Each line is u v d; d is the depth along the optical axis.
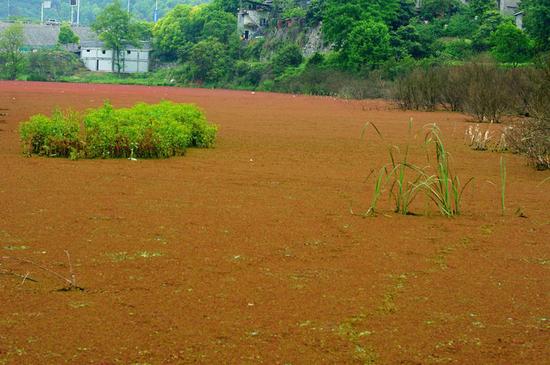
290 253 5.64
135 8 170.50
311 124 19.61
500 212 7.59
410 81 28.12
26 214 6.73
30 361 3.52
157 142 11.21
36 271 4.98
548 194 8.80
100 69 90.81
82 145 11.00
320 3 70.88
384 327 4.10
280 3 79.62
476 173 10.66
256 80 68.19
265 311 4.30
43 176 8.95
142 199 7.63
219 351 3.70
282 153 12.41
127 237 5.97
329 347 3.79
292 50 66.25
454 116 23.84
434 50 55.00
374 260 5.51
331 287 4.80
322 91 52.31
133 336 3.86
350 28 56.84
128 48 90.88
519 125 13.51
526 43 43.25
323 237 6.19
